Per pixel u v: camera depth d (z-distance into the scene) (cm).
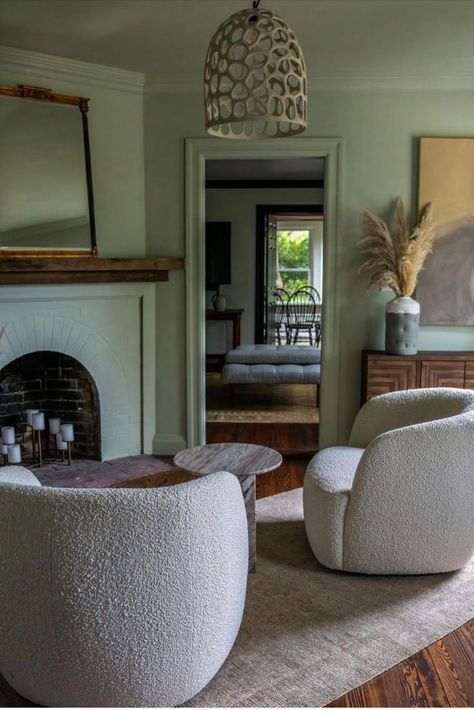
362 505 299
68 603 200
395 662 245
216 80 259
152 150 477
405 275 456
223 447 338
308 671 239
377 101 466
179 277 488
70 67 437
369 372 454
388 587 302
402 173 471
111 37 392
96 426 482
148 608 204
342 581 308
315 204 909
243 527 236
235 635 238
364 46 404
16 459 445
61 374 489
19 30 380
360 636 262
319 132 470
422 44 400
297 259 1178
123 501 201
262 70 251
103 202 466
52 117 433
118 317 478
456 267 473
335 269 480
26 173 423
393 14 351
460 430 297
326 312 484
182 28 377
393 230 474
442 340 484
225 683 233
